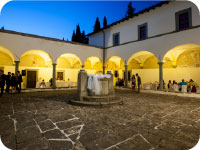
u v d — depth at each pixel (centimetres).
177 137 290
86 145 254
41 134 299
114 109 538
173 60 1289
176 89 1037
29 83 1402
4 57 1254
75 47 1383
